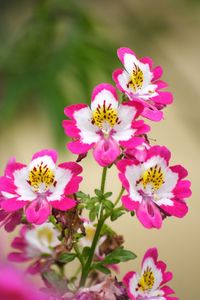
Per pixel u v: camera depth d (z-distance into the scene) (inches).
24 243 18.9
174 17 36.0
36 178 17.3
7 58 31.2
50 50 31.4
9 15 36.4
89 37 31.5
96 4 38.5
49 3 32.3
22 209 17.5
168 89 42.0
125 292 17.2
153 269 17.5
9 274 12.9
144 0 35.9
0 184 17.3
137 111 17.6
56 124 29.3
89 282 18.3
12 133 34.1
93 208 17.3
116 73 18.1
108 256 17.8
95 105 17.7
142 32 35.5
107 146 17.5
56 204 17.1
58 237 17.8
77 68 30.2
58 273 18.5
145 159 17.4
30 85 30.3
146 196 17.5
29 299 12.8
